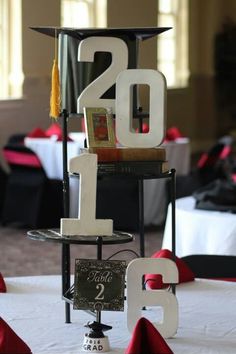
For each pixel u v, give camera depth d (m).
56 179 7.61
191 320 2.37
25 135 8.36
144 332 1.90
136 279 2.15
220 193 4.20
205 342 2.16
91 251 6.60
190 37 13.20
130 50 2.40
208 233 4.00
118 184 7.30
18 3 9.19
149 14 11.55
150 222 7.73
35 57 9.42
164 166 2.29
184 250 4.11
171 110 12.79
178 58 13.08
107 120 2.29
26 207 7.55
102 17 10.59
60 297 2.62
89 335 2.06
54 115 2.39
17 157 7.54
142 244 2.56
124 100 2.31
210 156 7.80
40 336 2.18
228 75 13.76
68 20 10.12
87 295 2.05
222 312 2.46
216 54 13.73
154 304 2.17
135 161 2.25
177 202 4.49
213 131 13.94
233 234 3.91
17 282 2.82
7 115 9.21
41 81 9.54
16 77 9.32
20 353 1.93
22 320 2.34
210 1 13.50
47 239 2.10
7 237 7.19
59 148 7.75
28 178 7.55
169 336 2.18
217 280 2.90
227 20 13.93
